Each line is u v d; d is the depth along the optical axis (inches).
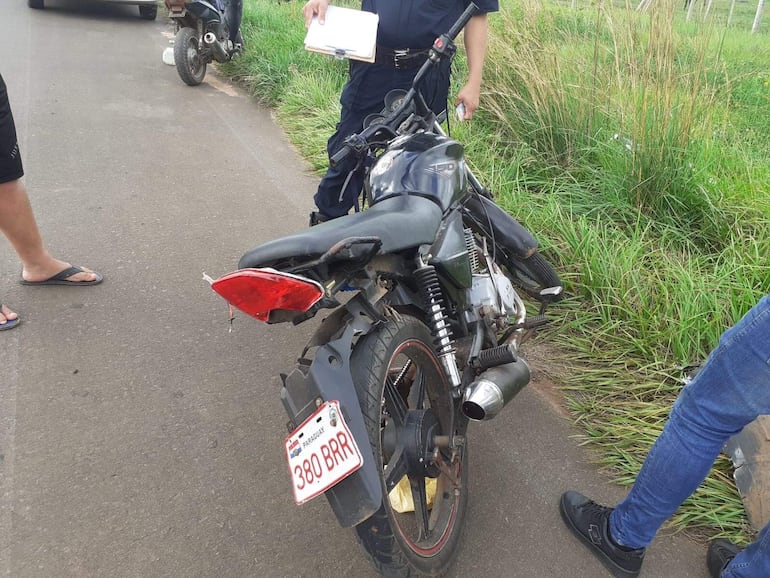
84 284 131.6
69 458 92.0
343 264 66.1
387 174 83.8
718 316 118.5
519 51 202.2
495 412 77.5
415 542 74.7
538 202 167.9
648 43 160.4
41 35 346.9
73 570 76.8
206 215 168.1
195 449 96.4
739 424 70.1
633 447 103.4
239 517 86.5
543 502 94.0
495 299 95.7
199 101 266.5
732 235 141.4
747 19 523.2
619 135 172.4
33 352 111.7
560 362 123.2
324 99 251.4
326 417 61.0
